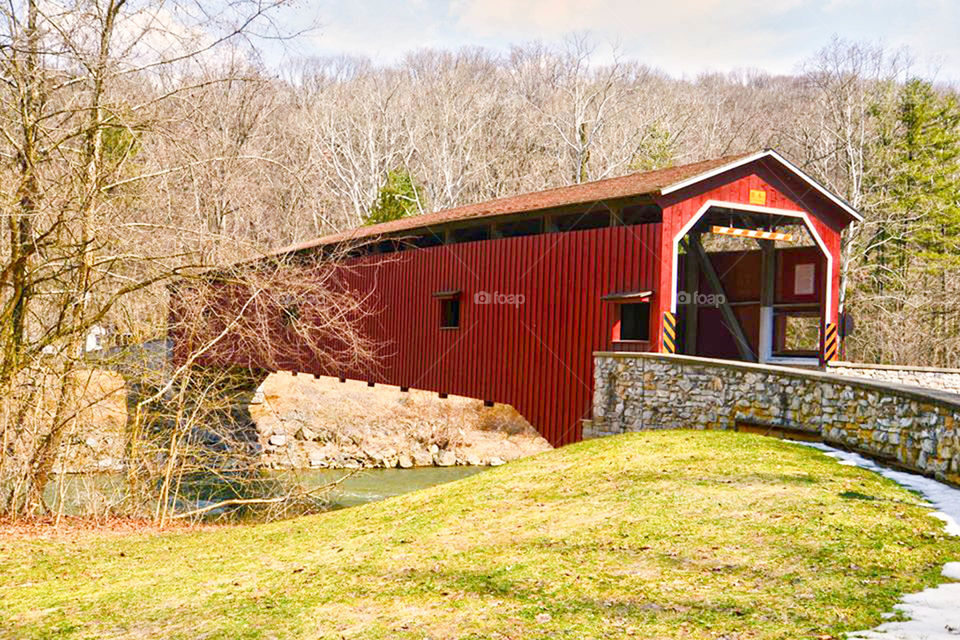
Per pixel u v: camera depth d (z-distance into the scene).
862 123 28.73
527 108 49.69
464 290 17.52
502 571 5.76
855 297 29.12
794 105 51.59
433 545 6.88
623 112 45.41
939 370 16.94
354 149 46.25
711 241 28.53
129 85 11.66
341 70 56.69
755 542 5.89
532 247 15.76
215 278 12.04
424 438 28.27
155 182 12.48
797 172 14.82
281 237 23.67
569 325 14.77
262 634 4.88
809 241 26.62
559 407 14.81
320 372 22.25
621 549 6.03
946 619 4.20
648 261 13.40
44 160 10.77
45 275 11.82
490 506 8.30
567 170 40.06
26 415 11.81
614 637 4.30
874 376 16.11
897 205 29.42
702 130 47.88
